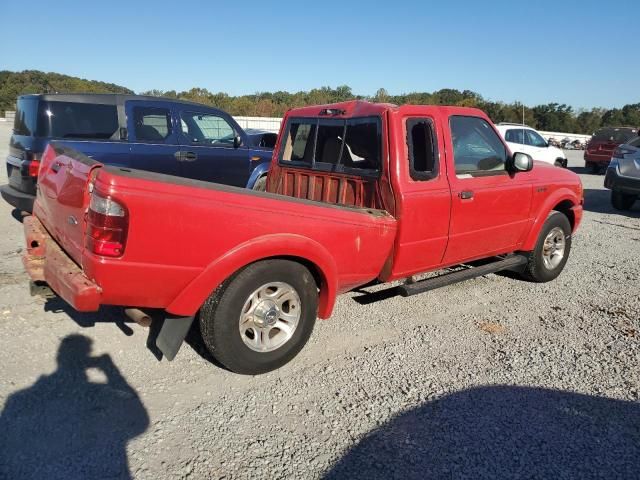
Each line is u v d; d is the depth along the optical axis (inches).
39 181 159.3
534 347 161.2
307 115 192.1
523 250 211.9
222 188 124.6
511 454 109.5
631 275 240.5
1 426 112.0
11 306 172.4
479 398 130.6
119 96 276.8
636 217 403.9
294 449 109.3
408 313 186.1
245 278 128.2
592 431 118.3
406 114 160.9
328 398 129.0
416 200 160.7
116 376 135.0
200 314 130.1
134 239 111.7
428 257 172.4
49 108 255.0
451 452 109.7
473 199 178.7
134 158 276.2
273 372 141.0
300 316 142.1
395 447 110.8
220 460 104.9
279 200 132.6
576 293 213.5
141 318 123.5
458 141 177.0
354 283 158.1
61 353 144.9
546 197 211.9
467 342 163.8
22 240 256.8
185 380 134.8
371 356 152.2
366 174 166.1
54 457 103.4
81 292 112.5
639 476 104.1
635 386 138.5
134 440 110.0
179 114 296.2
